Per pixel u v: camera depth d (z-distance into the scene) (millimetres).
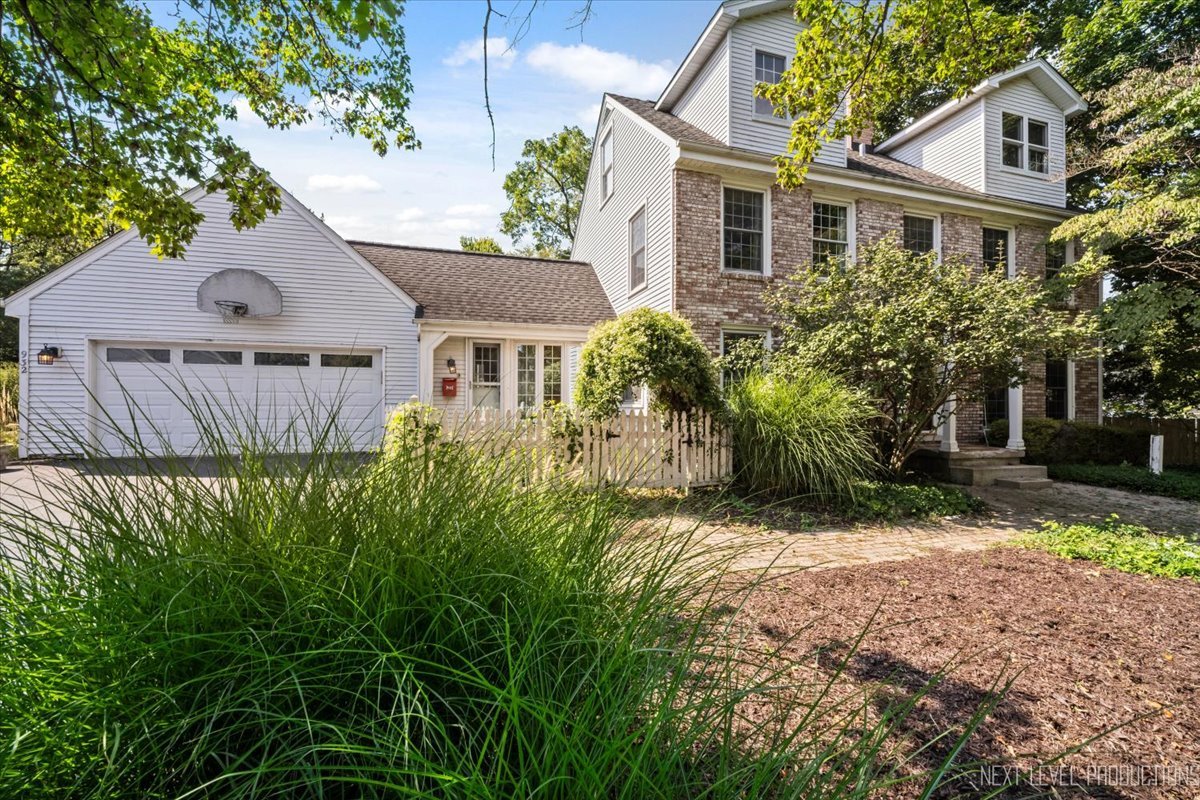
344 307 10531
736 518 5160
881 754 1704
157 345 9461
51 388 8820
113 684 1114
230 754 1097
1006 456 9641
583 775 1038
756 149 10000
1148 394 14125
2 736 1047
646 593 1631
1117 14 12000
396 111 4945
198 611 1250
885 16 4992
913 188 10539
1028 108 12094
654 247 10297
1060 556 4145
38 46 3242
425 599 1387
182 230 4352
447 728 1314
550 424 5867
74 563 1354
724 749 1250
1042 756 1736
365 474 1700
